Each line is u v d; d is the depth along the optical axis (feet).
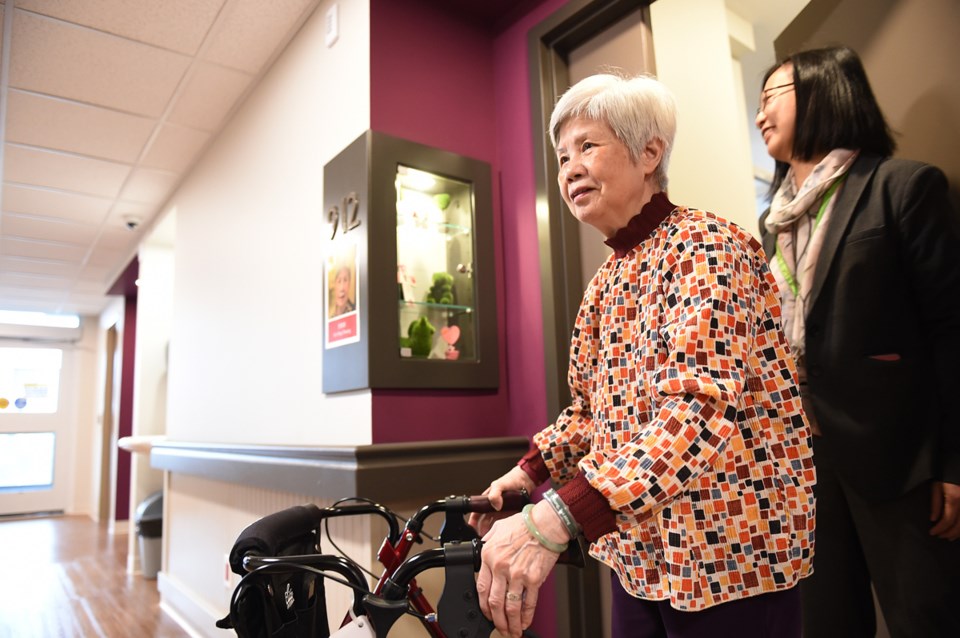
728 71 8.04
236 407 8.66
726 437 2.30
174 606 10.07
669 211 3.08
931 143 4.99
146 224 14.83
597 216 3.15
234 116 9.62
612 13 5.89
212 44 7.93
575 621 5.49
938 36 4.92
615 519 2.24
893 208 4.18
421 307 6.11
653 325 2.81
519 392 6.35
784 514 2.60
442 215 6.41
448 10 6.81
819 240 4.58
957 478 3.69
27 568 14.39
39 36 7.68
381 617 2.28
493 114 7.00
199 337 10.39
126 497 20.20
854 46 5.71
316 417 6.55
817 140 4.79
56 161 11.22
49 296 22.08
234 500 8.22
